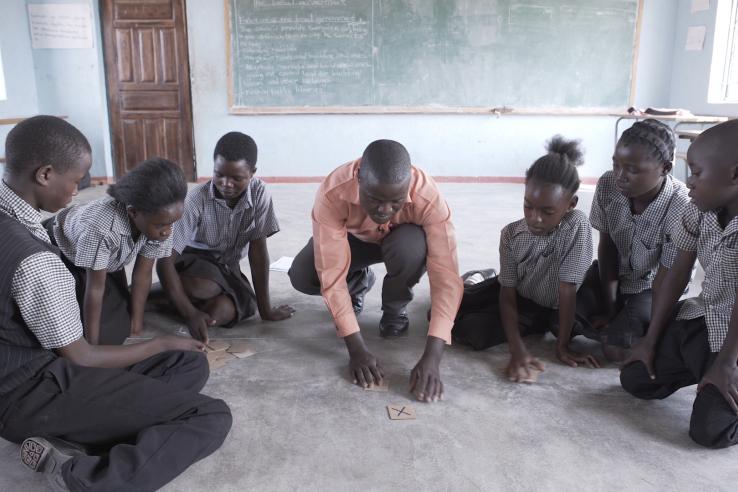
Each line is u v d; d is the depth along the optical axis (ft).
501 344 7.22
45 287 4.35
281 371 6.43
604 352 6.69
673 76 19.70
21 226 4.43
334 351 6.96
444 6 18.98
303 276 7.38
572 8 19.11
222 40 19.26
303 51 19.25
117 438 4.59
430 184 6.32
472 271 9.00
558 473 4.75
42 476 4.66
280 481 4.62
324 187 6.22
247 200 7.24
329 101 19.63
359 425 5.40
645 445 5.13
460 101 19.71
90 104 19.60
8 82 18.29
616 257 7.08
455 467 4.81
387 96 19.63
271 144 20.08
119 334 6.64
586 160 20.17
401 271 6.67
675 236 5.68
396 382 6.20
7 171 4.42
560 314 6.65
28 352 4.52
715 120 15.89
